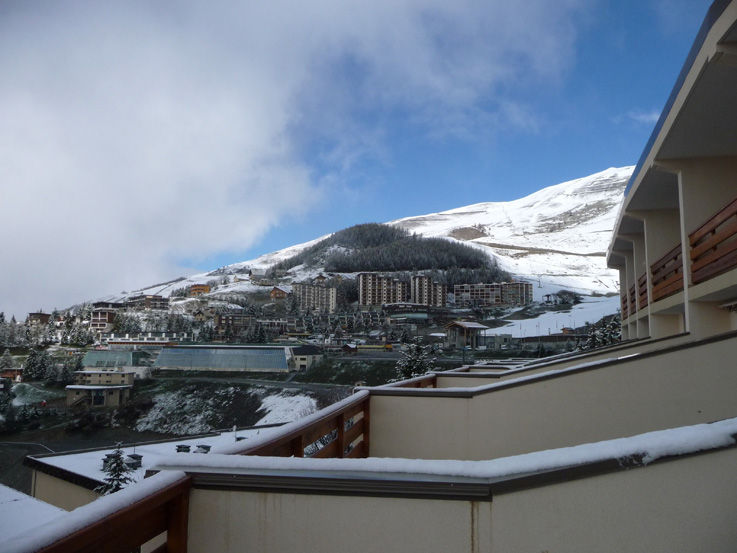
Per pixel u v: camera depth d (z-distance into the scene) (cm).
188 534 169
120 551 139
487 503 158
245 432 2858
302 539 164
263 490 167
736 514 151
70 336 10812
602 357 659
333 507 164
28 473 4103
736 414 343
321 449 293
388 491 162
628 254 1338
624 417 363
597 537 154
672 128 546
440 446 390
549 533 156
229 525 168
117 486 1734
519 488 156
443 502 160
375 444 398
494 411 386
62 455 2142
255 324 11081
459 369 686
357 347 8956
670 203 861
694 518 152
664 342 629
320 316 13150
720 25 382
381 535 162
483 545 157
